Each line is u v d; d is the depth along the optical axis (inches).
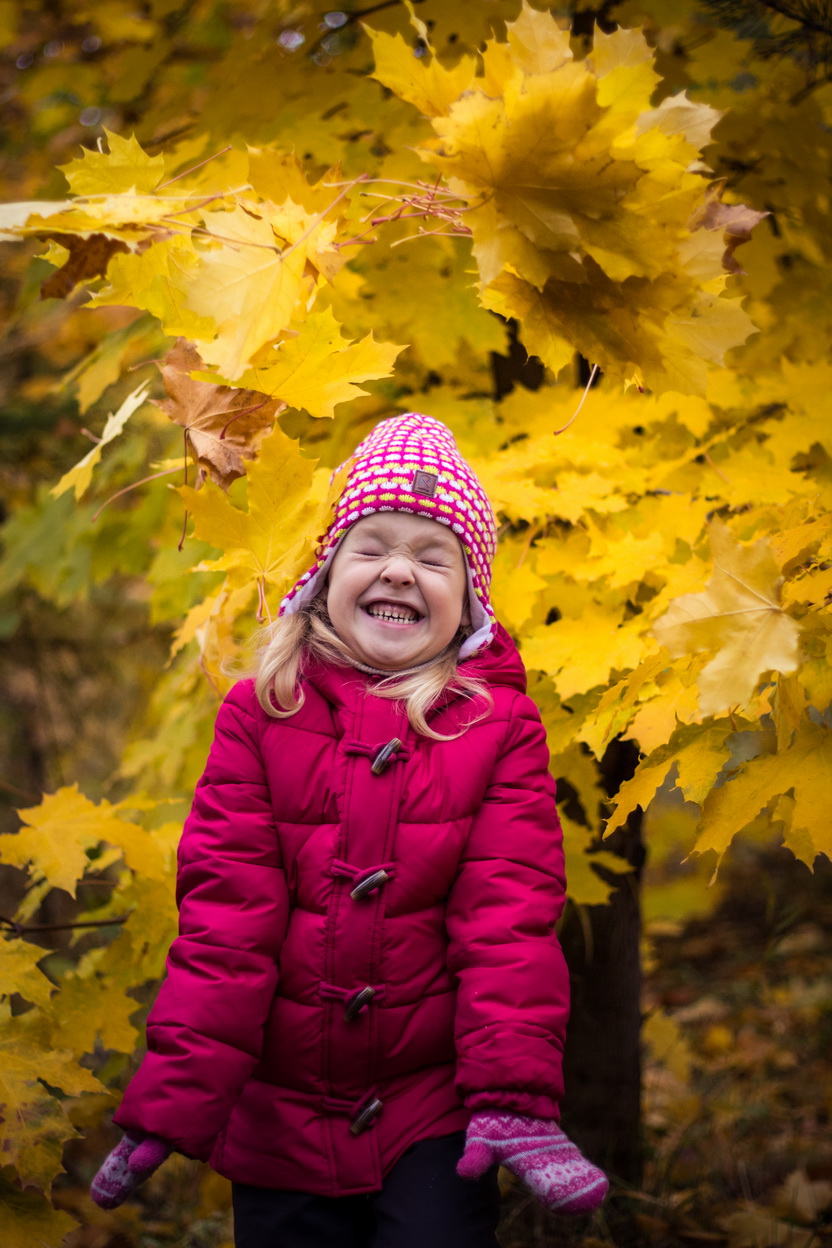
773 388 91.3
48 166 143.4
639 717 62.0
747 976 193.6
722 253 59.7
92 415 169.9
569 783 91.1
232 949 57.5
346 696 61.7
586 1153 106.6
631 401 90.7
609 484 82.4
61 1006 78.6
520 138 56.1
